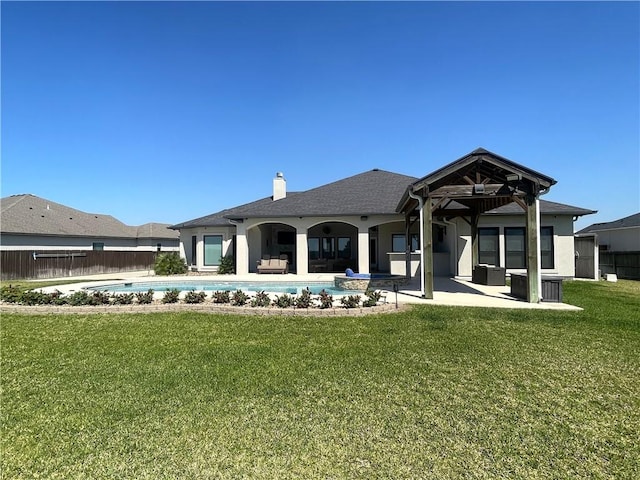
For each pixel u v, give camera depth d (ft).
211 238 79.41
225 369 16.70
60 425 11.60
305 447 10.34
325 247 80.07
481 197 38.09
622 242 89.97
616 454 10.04
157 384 14.98
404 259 62.34
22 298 32.24
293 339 21.77
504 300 36.88
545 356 18.56
